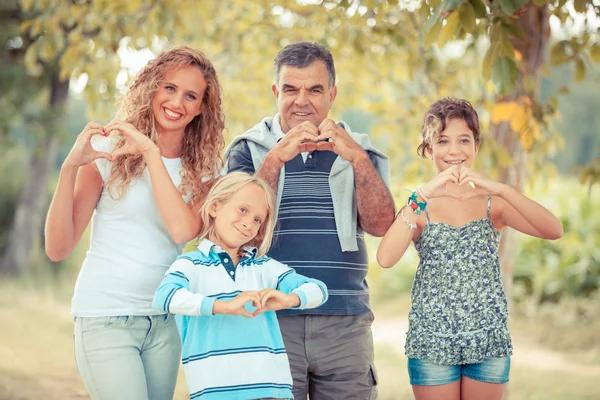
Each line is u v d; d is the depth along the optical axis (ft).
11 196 58.29
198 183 10.54
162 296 9.07
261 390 9.18
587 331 31.81
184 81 10.33
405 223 10.69
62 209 9.45
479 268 10.79
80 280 9.88
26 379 23.32
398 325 35.55
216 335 9.30
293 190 11.21
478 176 10.55
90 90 21.50
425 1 13.44
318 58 11.28
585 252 36.52
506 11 10.93
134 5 19.95
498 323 10.68
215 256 9.73
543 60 16.11
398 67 24.98
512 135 16.62
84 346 9.68
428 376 10.65
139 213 9.97
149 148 9.76
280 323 10.88
